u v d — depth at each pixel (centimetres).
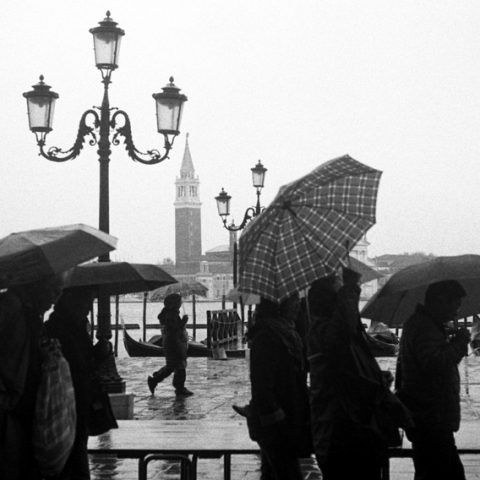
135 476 924
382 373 586
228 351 2914
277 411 568
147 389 1894
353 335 566
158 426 827
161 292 3406
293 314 596
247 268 557
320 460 569
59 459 570
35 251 554
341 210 563
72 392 582
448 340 665
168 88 1534
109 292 774
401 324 676
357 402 558
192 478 732
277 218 563
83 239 578
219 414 1485
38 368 573
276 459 583
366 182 575
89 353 647
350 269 574
